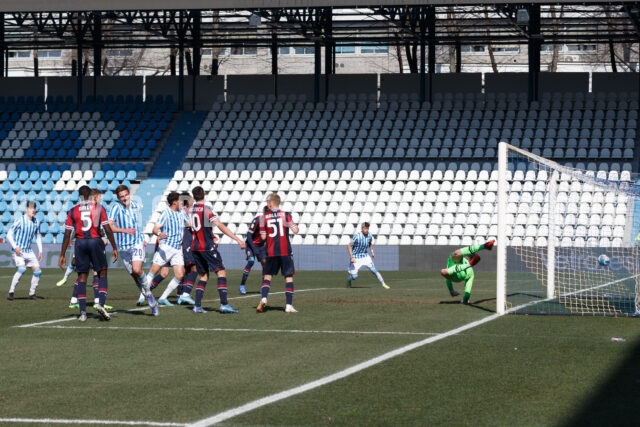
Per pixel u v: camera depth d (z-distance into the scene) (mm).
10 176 46062
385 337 14164
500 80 47156
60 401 9273
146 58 76562
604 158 42438
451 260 20500
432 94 47375
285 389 9859
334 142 45062
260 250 22703
